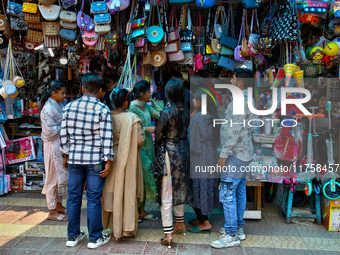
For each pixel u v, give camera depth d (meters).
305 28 3.22
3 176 3.76
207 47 3.60
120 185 2.41
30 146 3.86
